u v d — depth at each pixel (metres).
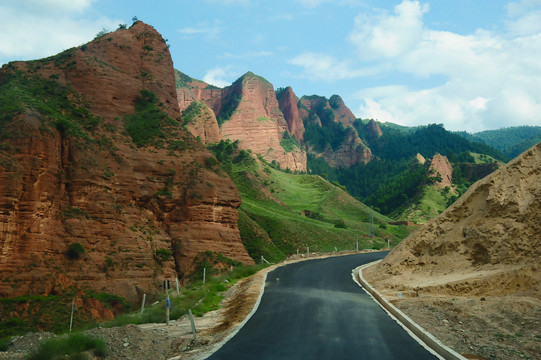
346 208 160.38
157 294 47.53
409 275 25.52
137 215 58.66
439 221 27.17
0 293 40.75
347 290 25.58
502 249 21.92
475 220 24.94
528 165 24.48
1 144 47.16
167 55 82.56
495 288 19.64
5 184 44.59
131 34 79.38
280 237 99.12
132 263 51.12
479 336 13.78
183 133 70.81
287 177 193.75
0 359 13.84
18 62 65.12
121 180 58.75
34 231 45.72
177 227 61.59
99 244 50.28
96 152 56.16
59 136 52.84
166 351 14.81
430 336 13.69
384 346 13.13
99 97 66.31
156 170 63.94
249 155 177.25
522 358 11.71
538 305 16.28
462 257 24.08
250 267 42.12
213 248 60.91
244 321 17.45
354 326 15.94
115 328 16.16
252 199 135.62
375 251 61.84
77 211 50.62
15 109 51.41
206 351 13.43
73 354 13.38
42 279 42.78
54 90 62.56
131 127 66.94
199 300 26.83
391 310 18.58
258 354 12.47
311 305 20.42
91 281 46.94
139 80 74.69
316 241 101.56
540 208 22.00
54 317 40.00
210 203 63.53
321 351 12.63
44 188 47.78
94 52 72.62
